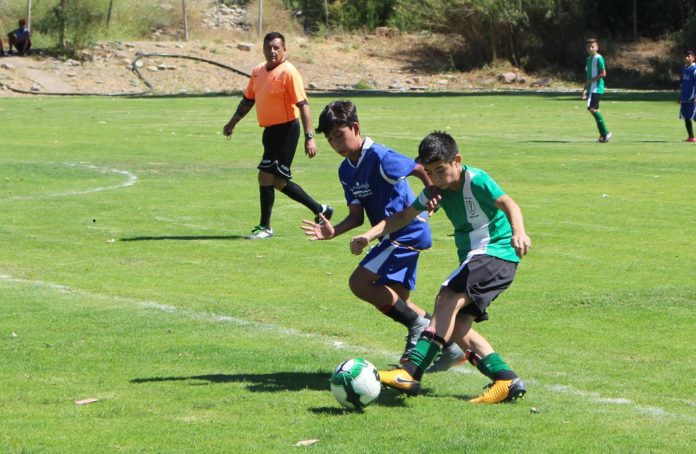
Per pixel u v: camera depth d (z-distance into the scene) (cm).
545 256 1958
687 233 2198
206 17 10225
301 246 2084
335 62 9569
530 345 1352
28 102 6850
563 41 9612
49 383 1175
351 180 1245
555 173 3222
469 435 995
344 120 1216
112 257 1962
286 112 2131
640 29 10125
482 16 9506
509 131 4741
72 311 1534
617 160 3566
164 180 3075
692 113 4191
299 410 1077
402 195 1237
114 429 1013
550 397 1127
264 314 1522
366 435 995
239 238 2169
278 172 2150
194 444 969
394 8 10225
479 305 1091
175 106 6525
